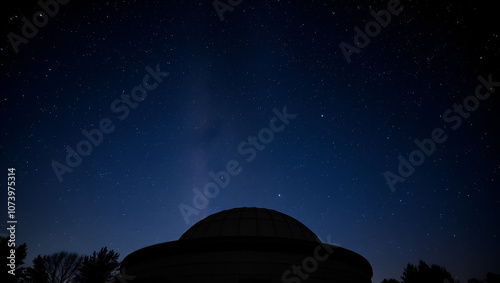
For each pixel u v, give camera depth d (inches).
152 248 589.0
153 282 508.7
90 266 960.3
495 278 1154.7
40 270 1030.4
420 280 1255.5
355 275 622.5
